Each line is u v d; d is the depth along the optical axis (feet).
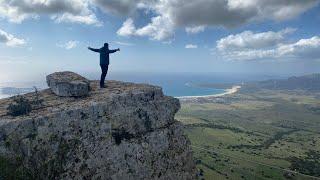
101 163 104.73
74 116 103.81
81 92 117.91
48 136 98.53
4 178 90.48
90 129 105.29
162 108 123.75
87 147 103.24
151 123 119.14
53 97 118.52
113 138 108.78
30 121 97.45
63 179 97.81
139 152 112.68
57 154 98.43
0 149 92.99
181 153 124.67
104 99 113.29
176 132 125.39
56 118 100.99
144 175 112.57
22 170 93.15
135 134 114.32
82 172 100.99
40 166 95.61
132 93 118.93
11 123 95.40
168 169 119.24
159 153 117.80
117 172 107.24
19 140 95.09
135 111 116.16
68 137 101.14
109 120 109.60
